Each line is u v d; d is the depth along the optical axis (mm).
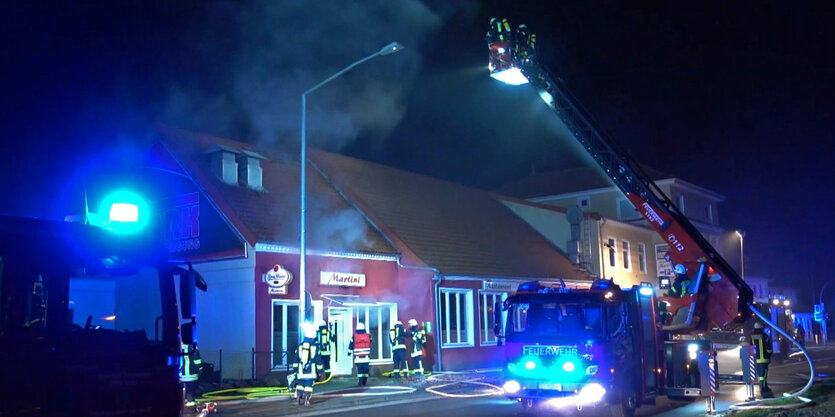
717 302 15469
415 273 25172
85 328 6535
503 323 12969
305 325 15812
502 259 30266
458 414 13648
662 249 41750
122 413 6082
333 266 22609
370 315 23781
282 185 25078
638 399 12727
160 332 8008
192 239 22578
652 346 13336
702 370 13195
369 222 25859
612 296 12469
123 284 8320
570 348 12000
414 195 31406
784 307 28109
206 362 20844
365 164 31516
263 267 20906
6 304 5797
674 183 45688
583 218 36250
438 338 25141
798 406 12602
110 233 6402
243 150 24844
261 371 20297
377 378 21984
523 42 15812
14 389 5547
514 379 12453
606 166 16109
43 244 6051
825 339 52594
